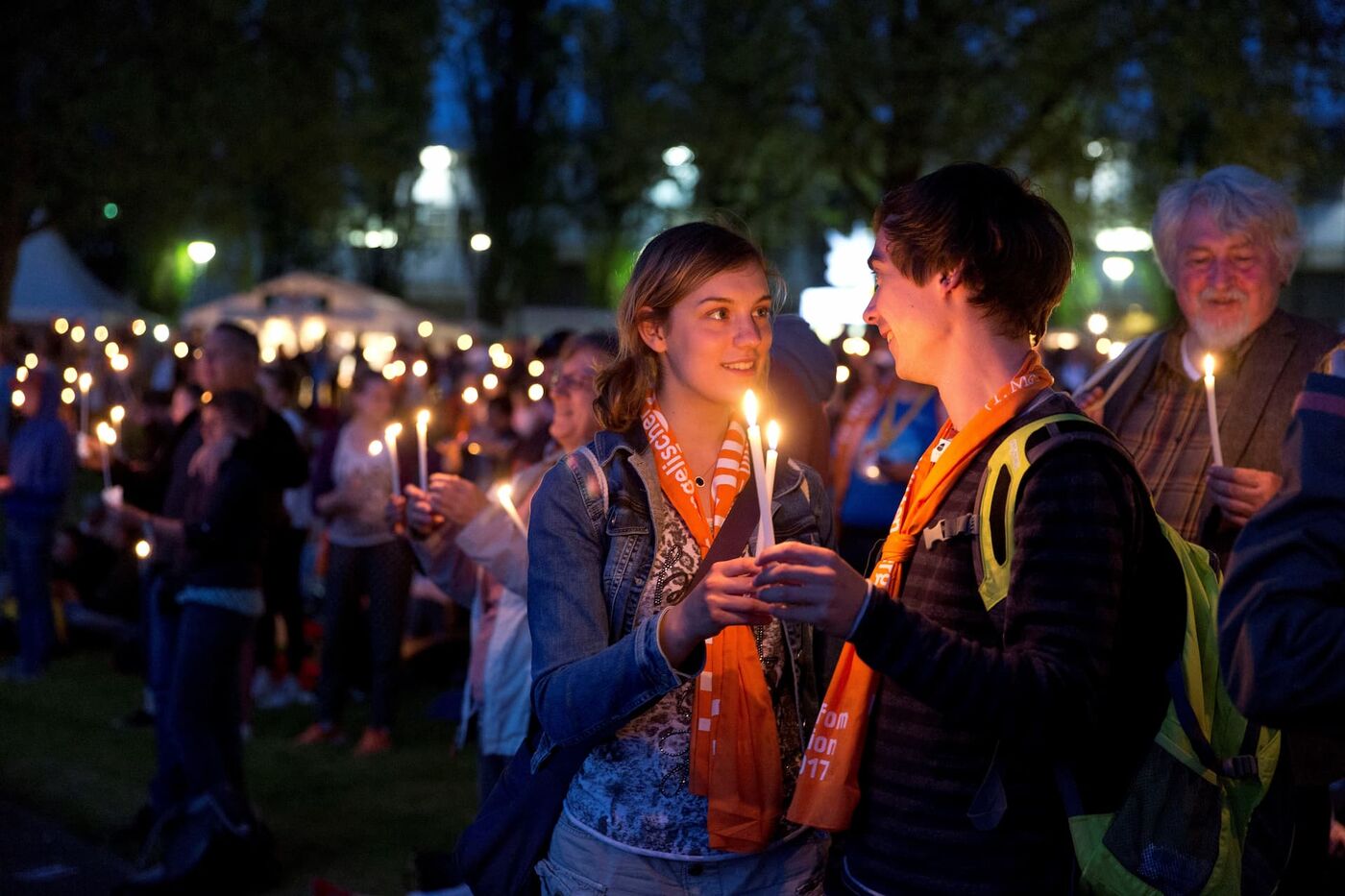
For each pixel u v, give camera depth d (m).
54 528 8.35
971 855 1.87
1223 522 3.06
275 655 7.85
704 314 2.21
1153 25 17.14
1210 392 2.84
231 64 19.58
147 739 6.90
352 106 21.72
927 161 18.31
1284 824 2.06
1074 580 1.76
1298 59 17.09
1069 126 18.14
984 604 1.87
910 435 6.30
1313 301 40.88
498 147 35.62
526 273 36.75
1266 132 16.95
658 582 2.20
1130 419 3.38
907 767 1.93
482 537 3.26
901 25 17.66
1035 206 1.98
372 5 21.12
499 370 14.08
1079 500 1.79
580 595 2.18
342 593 6.79
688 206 22.38
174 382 15.33
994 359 1.97
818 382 3.50
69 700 7.73
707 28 18.67
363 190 33.91
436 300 48.50
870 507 6.38
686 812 2.19
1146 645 1.89
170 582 5.00
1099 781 1.86
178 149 19.77
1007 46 17.59
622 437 2.26
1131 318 30.41
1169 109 17.30
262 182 22.27
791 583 1.77
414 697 7.86
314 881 4.38
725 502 2.24
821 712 2.03
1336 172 17.91
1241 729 1.93
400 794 5.96
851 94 17.72
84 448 6.34
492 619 3.75
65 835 5.35
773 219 20.91
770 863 2.22
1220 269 3.12
